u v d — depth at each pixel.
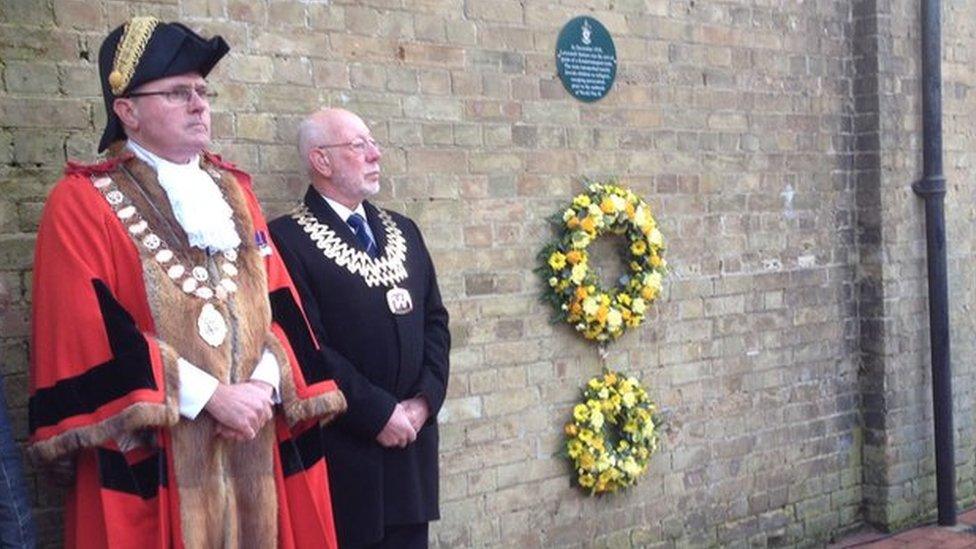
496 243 4.01
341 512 3.16
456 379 3.92
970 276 5.52
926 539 5.11
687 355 4.58
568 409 4.22
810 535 5.04
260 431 2.73
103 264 2.55
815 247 5.04
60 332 2.49
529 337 4.11
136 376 2.46
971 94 5.50
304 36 3.53
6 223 2.98
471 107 3.93
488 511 4.02
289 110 3.51
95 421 2.45
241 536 2.68
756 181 4.80
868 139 5.14
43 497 3.01
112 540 2.48
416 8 3.78
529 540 4.12
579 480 4.22
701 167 4.61
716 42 4.65
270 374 2.73
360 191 3.28
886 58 5.11
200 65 2.69
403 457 3.26
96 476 2.53
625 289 4.32
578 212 4.15
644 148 4.42
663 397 4.51
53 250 2.54
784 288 4.92
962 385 5.48
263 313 2.77
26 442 3.00
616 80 4.33
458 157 3.90
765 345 4.86
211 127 3.35
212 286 2.67
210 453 2.60
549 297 4.13
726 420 4.72
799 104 4.96
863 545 5.04
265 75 3.46
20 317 3.01
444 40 3.86
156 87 2.63
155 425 2.47
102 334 2.48
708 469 4.67
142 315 2.58
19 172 3.00
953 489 5.30
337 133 3.26
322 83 3.57
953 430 5.39
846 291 5.17
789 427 4.95
